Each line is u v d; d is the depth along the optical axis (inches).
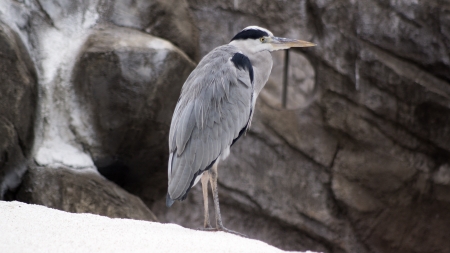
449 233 593.0
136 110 474.9
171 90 483.5
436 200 586.2
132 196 482.6
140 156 498.3
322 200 573.6
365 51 560.7
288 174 565.9
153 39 493.0
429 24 559.8
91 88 473.4
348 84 564.1
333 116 566.9
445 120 568.7
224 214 556.7
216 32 558.6
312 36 564.4
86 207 446.9
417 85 562.6
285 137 563.2
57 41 489.4
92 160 481.4
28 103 452.1
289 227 570.9
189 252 247.3
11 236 251.1
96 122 478.0
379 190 579.8
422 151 578.9
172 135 323.3
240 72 335.9
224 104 327.0
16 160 449.4
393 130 571.8
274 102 701.3
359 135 569.6
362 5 560.7
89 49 474.3
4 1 468.1
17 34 459.5
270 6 566.3
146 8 517.7
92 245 247.3
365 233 585.6
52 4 495.5
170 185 311.9
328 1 560.7
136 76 472.1
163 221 543.2
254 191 557.0
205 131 320.8
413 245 594.9
